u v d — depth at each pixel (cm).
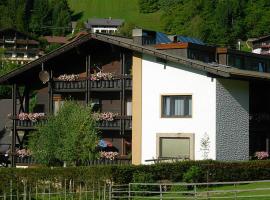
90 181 4159
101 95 6059
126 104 5862
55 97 6259
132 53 5747
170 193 4022
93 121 5119
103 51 6028
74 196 4009
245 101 5681
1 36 19062
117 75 5778
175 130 5488
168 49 6197
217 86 5350
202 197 3912
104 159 5622
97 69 6059
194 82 5419
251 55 6769
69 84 6025
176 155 5475
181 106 5484
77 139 4941
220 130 5378
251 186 4634
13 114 6228
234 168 4853
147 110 5622
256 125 5819
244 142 5638
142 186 4188
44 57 5997
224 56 6406
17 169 4225
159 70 5581
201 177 4600
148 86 5631
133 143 5662
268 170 5131
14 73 6112
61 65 6188
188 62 5316
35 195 3966
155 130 5572
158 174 4431
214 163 4741
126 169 4253
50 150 5034
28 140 5988
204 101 5378
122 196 4016
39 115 6075
